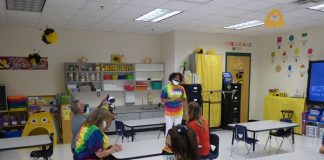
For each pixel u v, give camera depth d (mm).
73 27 6828
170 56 7637
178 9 4984
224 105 7746
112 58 7516
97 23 6316
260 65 8766
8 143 3742
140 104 8016
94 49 7355
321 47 6836
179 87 5402
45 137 4145
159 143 3502
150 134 7164
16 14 5289
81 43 7207
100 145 2738
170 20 6027
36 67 6730
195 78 7156
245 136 4883
